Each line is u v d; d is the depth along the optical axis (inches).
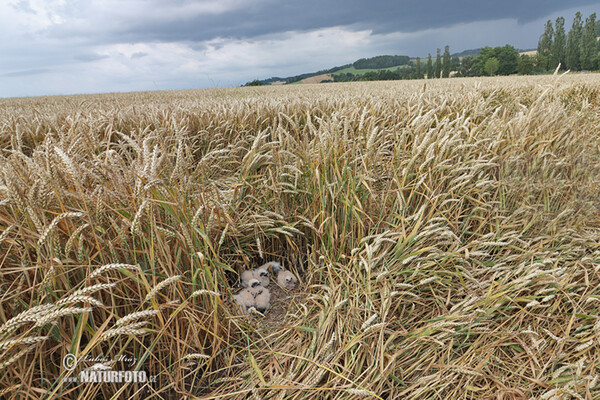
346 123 114.3
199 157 194.2
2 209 73.2
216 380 74.4
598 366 76.7
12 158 77.5
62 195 70.9
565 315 92.1
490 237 113.6
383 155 140.8
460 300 93.5
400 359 79.0
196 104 284.8
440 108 190.2
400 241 95.7
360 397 66.3
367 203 114.0
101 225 72.9
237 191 118.7
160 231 76.2
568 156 145.9
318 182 110.2
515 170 132.6
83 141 95.6
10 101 737.6
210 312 81.0
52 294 60.0
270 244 123.0
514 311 94.6
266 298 101.2
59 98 785.6
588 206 130.8
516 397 72.5
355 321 81.0
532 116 152.6
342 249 103.3
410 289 93.6
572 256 113.1
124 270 65.0
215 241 96.3
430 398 71.4
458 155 127.8
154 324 71.1
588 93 296.4
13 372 58.2
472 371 73.5
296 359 79.7
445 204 116.2
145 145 74.5
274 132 132.9
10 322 45.0
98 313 70.2
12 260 68.4
